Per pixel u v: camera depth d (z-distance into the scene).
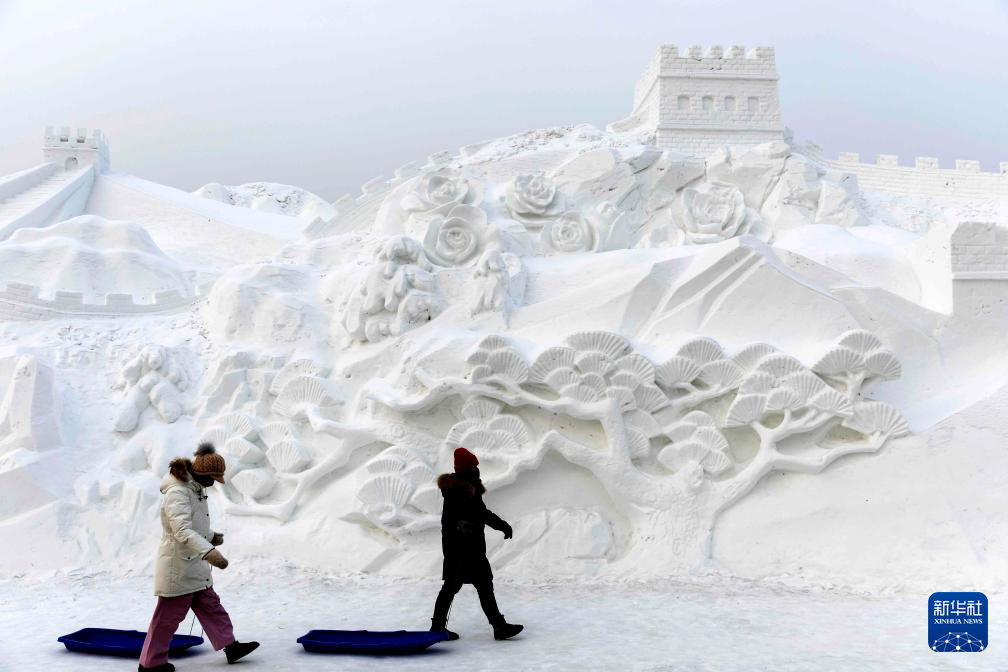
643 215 21.22
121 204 29.47
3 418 12.80
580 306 13.95
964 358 13.50
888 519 11.60
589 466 11.95
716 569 11.33
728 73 25.45
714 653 7.47
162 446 12.97
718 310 13.59
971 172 25.19
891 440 12.09
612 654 7.43
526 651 7.54
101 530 12.00
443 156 24.08
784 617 9.04
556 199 18.41
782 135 25.42
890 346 13.44
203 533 7.00
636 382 12.23
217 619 7.04
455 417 12.73
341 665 7.04
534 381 12.39
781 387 12.17
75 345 14.92
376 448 12.68
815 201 21.27
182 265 20.27
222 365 13.75
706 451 12.03
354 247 17.06
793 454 12.16
